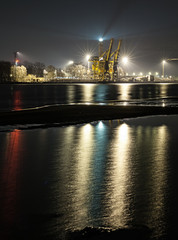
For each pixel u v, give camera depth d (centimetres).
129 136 2177
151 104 4988
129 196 1036
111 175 1266
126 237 776
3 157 1577
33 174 1284
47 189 1106
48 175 1271
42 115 3316
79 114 3453
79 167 1388
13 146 1844
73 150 1734
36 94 8150
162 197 1026
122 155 1608
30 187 1127
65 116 3278
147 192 1072
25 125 2670
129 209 934
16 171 1329
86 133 2295
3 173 1301
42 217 884
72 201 995
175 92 9262
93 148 1781
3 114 3322
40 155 1614
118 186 1134
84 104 4756
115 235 786
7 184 1162
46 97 6962
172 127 2592
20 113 3441
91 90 10312
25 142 1959
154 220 864
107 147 1809
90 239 768
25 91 9800
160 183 1166
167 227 825
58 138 2094
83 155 1614
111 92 9069
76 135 2211
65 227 827
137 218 876
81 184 1158
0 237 781
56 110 3781
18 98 6656
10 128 2508
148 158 1541
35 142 1958
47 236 784
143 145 1862
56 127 2583
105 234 791
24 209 937
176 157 1562
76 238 773
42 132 2333
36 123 2789
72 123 2820
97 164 1435
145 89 11394
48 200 1005
